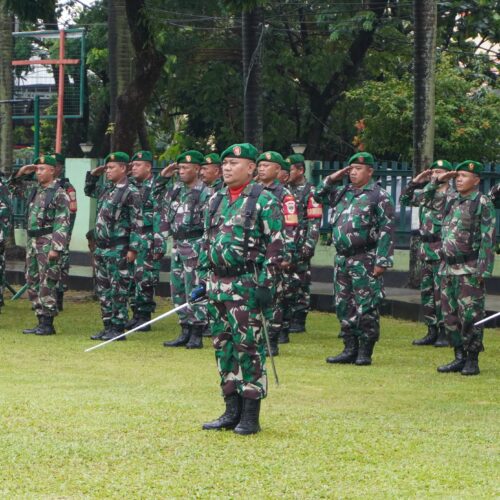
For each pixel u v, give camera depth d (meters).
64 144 51.28
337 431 13.46
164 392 16.06
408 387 17.06
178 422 13.82
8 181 24.98
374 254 19.23
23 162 40.88
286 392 16.41
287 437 13.11
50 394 15.73
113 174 22.16
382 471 11.60
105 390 16.17
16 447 12.43
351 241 19.20
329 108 45.03
